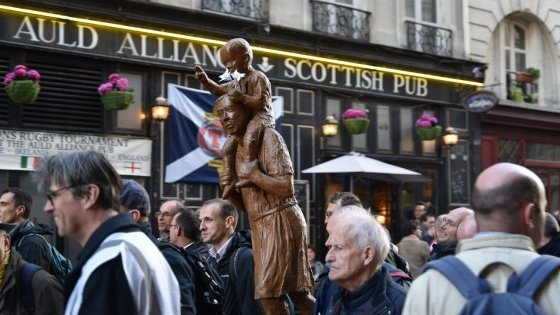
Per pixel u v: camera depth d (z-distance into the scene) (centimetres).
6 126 1007
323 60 1321
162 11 1134
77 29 1066
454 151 1538
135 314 233
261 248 395
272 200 395
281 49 1267
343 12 1382
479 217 234
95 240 242
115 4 1088
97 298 229
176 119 1140
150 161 1125
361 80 1393
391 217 1431
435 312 222
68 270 532
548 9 1806
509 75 1761
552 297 216
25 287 383
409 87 1470
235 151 418
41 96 1041
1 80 1011
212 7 1203
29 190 1022
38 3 1021
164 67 1147
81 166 246
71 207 246
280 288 386
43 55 1046
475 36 1634
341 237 322
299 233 397
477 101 1480
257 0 1257
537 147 1762
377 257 322
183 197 1157
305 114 1309
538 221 234
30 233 518
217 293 426
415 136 1486
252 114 409
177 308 254
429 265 232
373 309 318
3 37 1006
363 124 1318
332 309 335
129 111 1123
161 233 594
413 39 1491
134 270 237
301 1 1328
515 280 218
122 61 1104
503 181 230
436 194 1510
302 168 1295
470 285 219
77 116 1073
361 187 1390
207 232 510
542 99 1822
